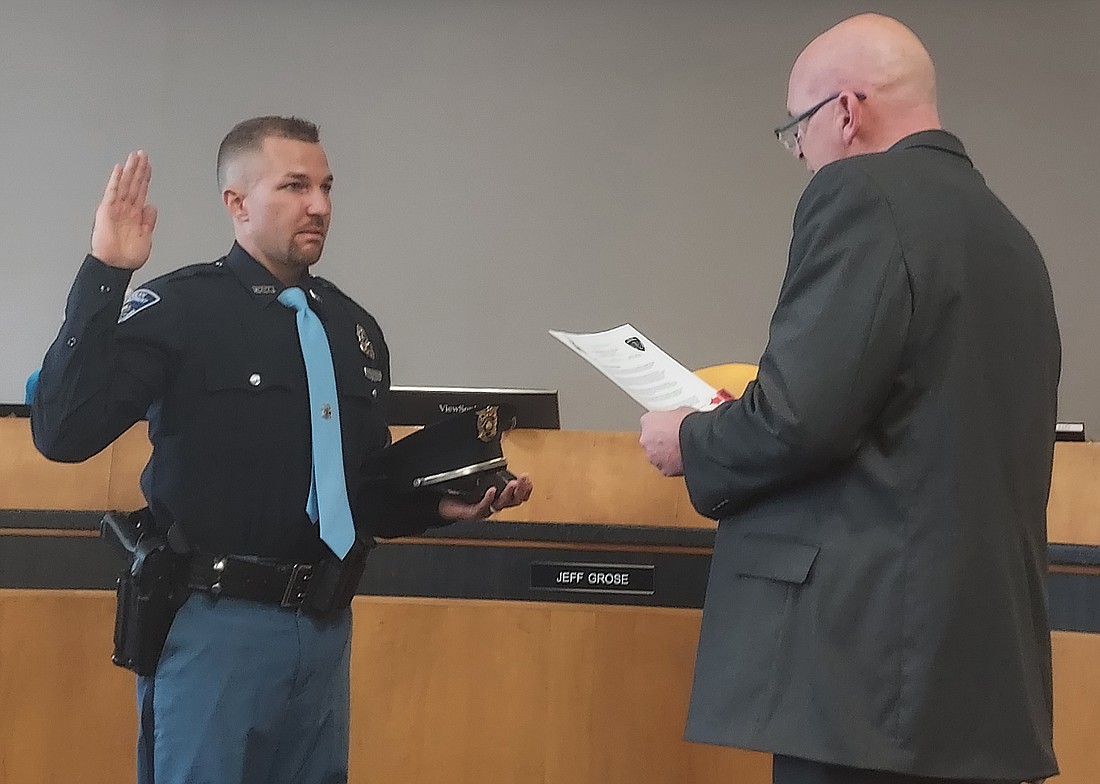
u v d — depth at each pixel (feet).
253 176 5.83
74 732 7.24
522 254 13.96
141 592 5.37
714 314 13.75
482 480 5.90
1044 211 13.56
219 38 14.33
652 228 13.91
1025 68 13.75
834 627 4.42
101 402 5.23
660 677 7.30
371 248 14.02
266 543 5.49
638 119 14.05
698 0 14.12
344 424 5.82
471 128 14.14
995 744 4.40
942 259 4.56
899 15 13.92
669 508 7.35
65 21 14.38
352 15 14.33
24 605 7.25
